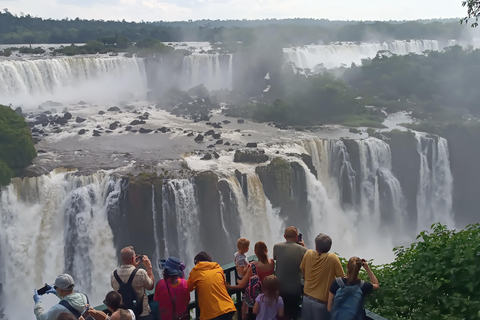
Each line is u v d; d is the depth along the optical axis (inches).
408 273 497.7
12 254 1369.3
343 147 1840.6
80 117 2032.5
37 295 346.0
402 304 467.5
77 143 1697.8
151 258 1419.8
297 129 2005.4
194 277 365.7
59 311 327.9
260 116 2143.2
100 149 1644.9
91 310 333.1
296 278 393.7
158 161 1550.2
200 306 359.6
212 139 1807.3
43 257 1395.2
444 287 465.4
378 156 1891.0
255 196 1515.7
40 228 1393.9
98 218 1407.5
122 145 1696.6
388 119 2274.9
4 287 1374.3
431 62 2883.9
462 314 432.1
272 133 1927.9
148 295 370.9
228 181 1462.8
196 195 1434.5
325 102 2246.6
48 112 2050.9
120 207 1400.1
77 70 2409.0
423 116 2303.2
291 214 1601.9
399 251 628.7
